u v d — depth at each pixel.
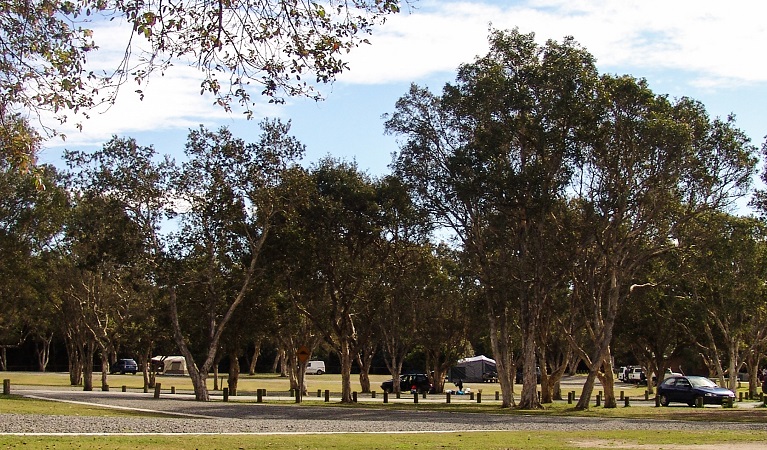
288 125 45.28
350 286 49.25
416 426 24.95
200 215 44.25
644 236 43.41
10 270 49.69
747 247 47.91
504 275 42.22
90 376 56.59
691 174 39.81
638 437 21.19
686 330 57.41
